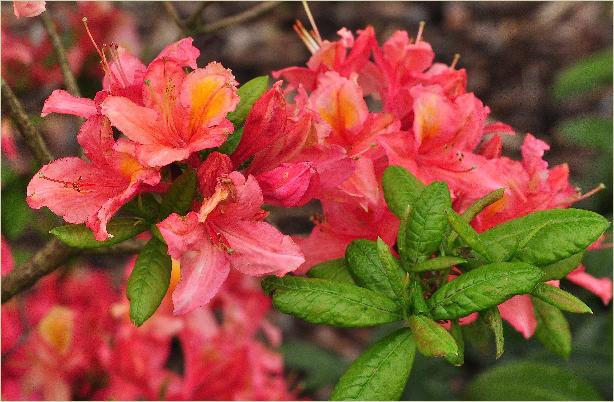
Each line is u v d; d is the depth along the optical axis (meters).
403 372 0.59
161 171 0.61
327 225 0.66
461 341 0.60
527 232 0.60
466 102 0.66
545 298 0.59
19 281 0.73
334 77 0.65
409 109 0.68
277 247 0.58
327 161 0.61
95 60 0.90
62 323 0.75
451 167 0.65
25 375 0.75
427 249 0.60
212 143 0.58
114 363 0.73
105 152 0.59
